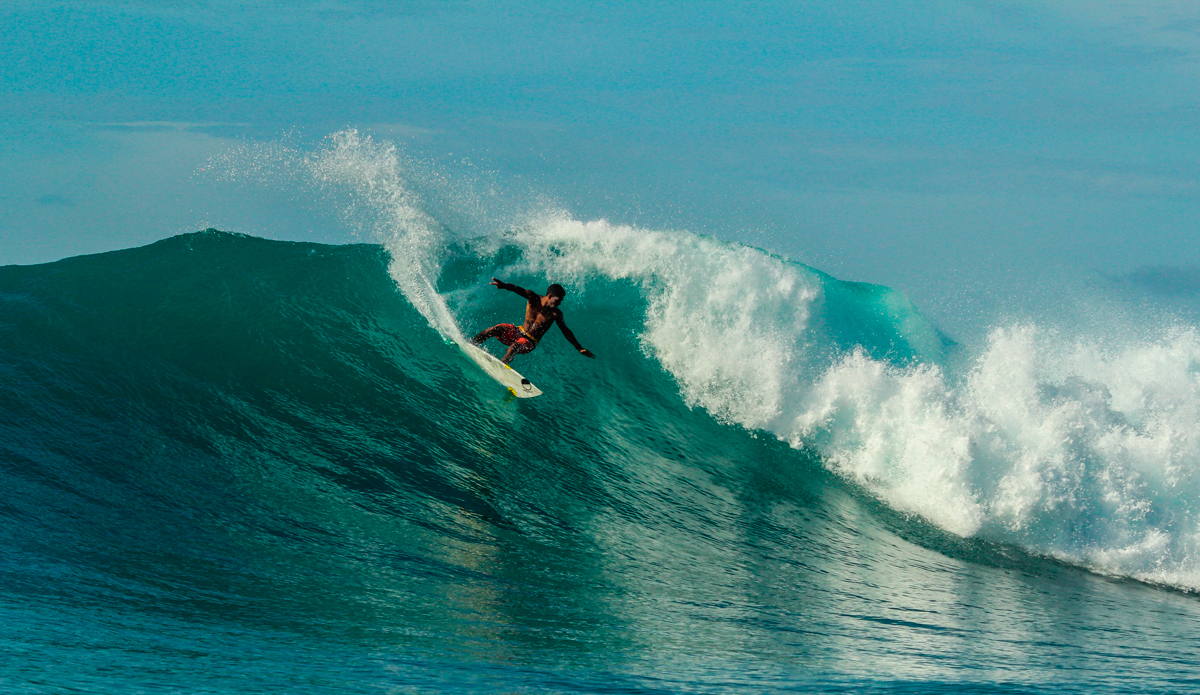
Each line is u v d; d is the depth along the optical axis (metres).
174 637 15.44
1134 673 19.69
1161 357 47.09
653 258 48.31
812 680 16.41
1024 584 31.61
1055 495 37.41
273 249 45.44
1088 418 39.72
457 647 16.89
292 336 38.81
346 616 18.38
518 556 25.83
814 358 45.22
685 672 16.39
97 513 22.67
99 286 39.59
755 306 46.91
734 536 31.97
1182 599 33.03
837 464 40.84
